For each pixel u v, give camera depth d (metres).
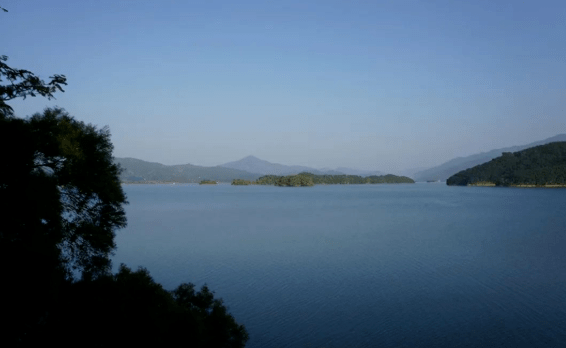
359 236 60.78
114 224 14.09
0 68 9.87
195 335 11.18
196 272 36.22
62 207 11.99
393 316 24.77
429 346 20.31
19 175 10.55
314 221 84.31
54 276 9.92
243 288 30.89
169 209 119.50
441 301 27.59
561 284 31.88
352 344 20.56
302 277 34.41
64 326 9.84
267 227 73.00
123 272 12.38
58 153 11.79
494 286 31.42
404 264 39.69
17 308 9.03
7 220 9.63
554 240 56.19
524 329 22.62
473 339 21.33
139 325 10.39
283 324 23.41
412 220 86.69
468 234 63.12
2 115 10.73
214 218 90.50
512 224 78.31
